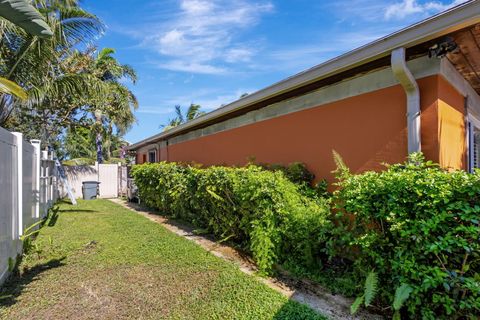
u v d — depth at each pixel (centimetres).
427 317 228
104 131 1591
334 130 434
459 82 410
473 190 217
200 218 624
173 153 1082
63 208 974
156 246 489
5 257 348
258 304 286
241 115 668
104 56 1443
